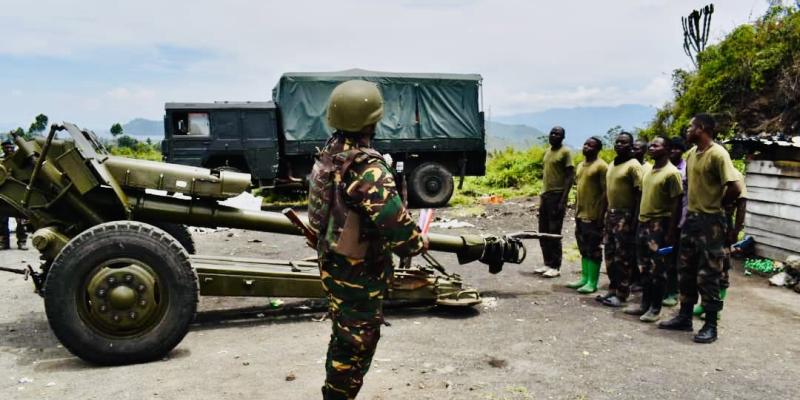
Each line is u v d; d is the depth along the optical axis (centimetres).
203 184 472
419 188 1376
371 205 260
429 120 1398
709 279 454
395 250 272
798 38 1321
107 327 391
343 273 275
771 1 1456
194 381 366
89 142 465
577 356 420
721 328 493
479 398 344
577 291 616
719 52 1490
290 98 1310
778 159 733
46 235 431
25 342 446
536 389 359
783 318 524
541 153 1788
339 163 268
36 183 459
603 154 1638
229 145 1279
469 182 1794
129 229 397
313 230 293
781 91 1310
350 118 265
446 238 539
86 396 344
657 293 506
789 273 650
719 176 446
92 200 466
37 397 342
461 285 539
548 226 680
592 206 600
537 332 475
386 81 1368
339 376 286
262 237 973
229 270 469
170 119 1258
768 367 402
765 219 741
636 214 539
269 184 1332
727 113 1370
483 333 471
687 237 470
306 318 511
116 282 389
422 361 405
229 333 468
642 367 400
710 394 356
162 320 400
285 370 385
